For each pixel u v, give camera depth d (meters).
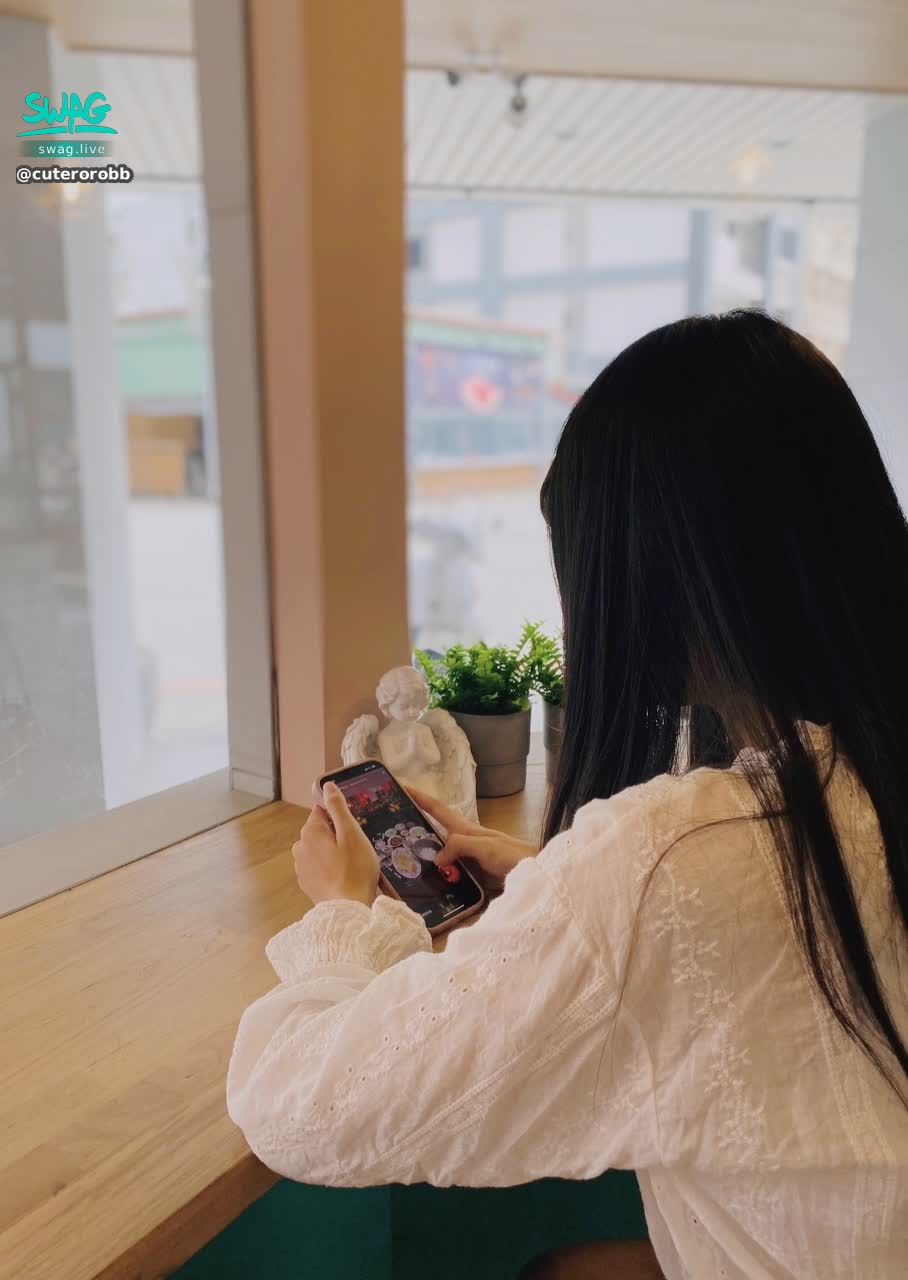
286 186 0.98
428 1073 0.48
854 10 1.59
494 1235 0.97
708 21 1.66
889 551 0.49
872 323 2.62
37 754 1.34
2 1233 0.54
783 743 0.47
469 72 1.93
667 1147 0.45
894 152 2.39
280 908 0.93
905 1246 0.45
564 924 0.46
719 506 0.48
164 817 1.13
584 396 0.55
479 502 4.85
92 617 1.55
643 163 2.62
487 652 1.23
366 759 1.06
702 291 3.48
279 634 1.12
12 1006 0.76
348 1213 0.82
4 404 1.44
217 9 0.99
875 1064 0.45
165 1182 0.57
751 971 0.45
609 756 0.56
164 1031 0.73
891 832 0.47
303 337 1.01
